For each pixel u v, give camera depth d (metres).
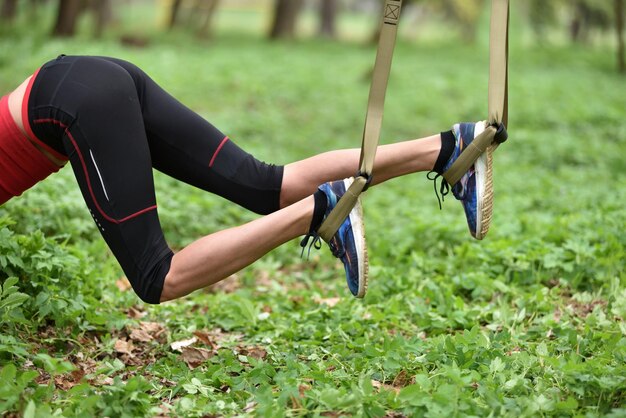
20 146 5.65
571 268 8.59
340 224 5.53
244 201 6.00
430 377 5.59
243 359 6.60
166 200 11.61
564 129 22.03
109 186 5.50
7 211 9.25
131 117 5.60
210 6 47.47
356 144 20.23
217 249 5.51
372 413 5.11
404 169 5.84
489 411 5.11
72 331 6.83
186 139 5.95
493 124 5.77
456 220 11.19
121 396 5.35
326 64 38.06
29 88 5.61
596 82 33.34
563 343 6.56
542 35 51.97
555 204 12.91
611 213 10.55
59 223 9.47
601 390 5.31
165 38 45.25
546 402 5.17
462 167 5.78
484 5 64.62
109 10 62.41
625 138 20.73
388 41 5.36
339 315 7.76
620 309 7.48
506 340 6.55
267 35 58.16
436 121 24.55
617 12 38.78
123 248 5.57
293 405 5.27
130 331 7.29
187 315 8.20
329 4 67.62
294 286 10.11
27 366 6.12
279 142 19.34
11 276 6.67
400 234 10.79
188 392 5.73
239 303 8.27
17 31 38.41
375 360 6.16
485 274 8.73
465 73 36.09
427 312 7.77
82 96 5.49
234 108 23.48
